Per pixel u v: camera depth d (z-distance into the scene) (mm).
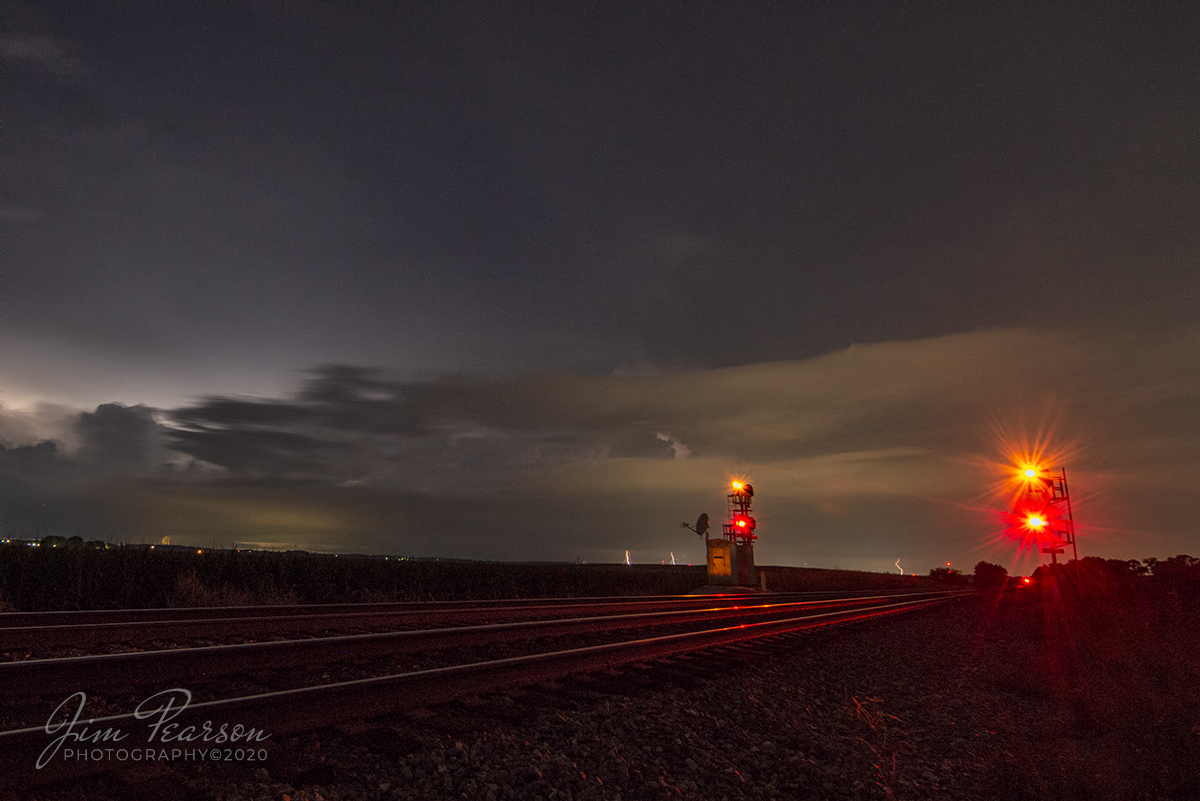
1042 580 39625
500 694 7824
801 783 6289
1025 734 9297
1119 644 16281
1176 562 23734
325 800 4793
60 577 15570
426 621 14625
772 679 10859
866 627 20938
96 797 4484
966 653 17531
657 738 7023
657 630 14969
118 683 6781
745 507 49469
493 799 5129
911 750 7934
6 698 5980
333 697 6270
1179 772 6980
